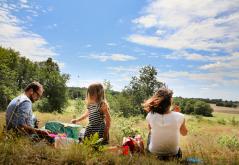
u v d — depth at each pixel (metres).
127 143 5.94
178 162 5.47
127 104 59.06
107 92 33.81
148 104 6.00
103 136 6.55
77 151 4.53
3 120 7.42
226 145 12.16
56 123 7.04
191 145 7.99
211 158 6.05
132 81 82.31
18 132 5.52
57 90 71.12
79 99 25.20
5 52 64.94
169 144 5.86
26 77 82.62
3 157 4.08
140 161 4.95
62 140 5.61
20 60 82.81
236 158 5.97
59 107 70.31
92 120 6.50
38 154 4.57
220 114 146.75
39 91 6.46
